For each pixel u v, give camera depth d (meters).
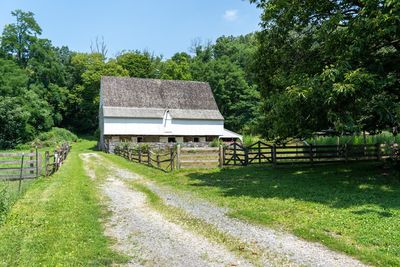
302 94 12.10
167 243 7.77
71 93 79.38
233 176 17.77
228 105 71.62
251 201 11.67
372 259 6.46
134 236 8.33
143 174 20.28
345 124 12.36
